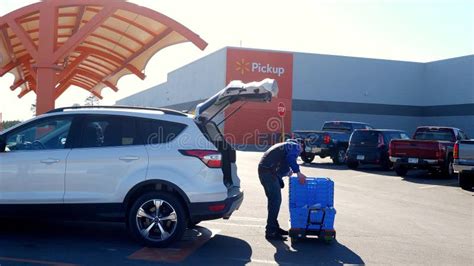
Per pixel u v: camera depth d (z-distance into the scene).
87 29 11.02
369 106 47.41
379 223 10.12
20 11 11.10
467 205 12.95
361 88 47.16
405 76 48.75
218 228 9.13
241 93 8.10
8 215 7.60
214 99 8.04
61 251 7.20
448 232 9.46
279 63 43.44
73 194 7.46
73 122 7.72
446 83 47.50
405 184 17.38
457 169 15.92
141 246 7.56
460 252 7.95
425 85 49.38
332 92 45.94
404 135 24.28
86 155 7.48
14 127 7.77
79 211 7.47
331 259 7.29
